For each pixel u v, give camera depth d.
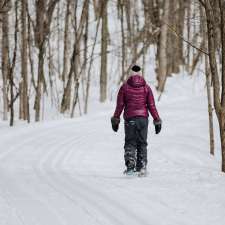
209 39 16.34
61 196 12.38
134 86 15.64
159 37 57.72
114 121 15.79
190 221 9.95
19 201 11.86
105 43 53.34
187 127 32.81
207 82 23.31
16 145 23.52
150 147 23.44
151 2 62.28
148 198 12.02
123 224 9.80
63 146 23.27
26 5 41.94
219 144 26.80
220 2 16.05
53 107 51.22
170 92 56.44
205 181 13.99
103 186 13.62
